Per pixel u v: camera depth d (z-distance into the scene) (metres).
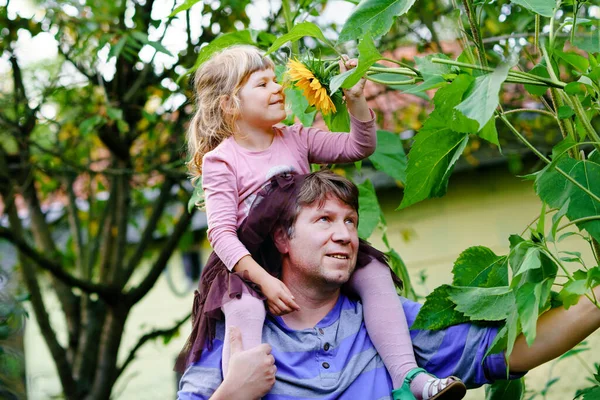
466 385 2.92
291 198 2.93
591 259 6.55
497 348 2.72
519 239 2.82
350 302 3.05
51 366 9.86
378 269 3.05
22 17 6.41
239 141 3.10
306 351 2.88
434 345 2.94
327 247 2.88
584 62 2.81
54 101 7.04
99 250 8.14
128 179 7.03
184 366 3.04
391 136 4.03
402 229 8.00
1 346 6.88
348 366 2.87
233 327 2.82
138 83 6.66
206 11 6.32
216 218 2.97
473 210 8.02
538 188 2.80
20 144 6.98
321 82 2.88
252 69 3.10
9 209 7.00
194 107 3.55
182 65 6.50
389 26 2.72
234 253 2.91
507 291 2.80
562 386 6.29
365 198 3.83
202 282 3.10
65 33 6.59
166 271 9.91
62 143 7.57
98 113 6.65
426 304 2.90
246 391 2.71
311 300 2.97
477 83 2.50
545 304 2.75
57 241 8.84
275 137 3.15
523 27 4.95
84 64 6.73
